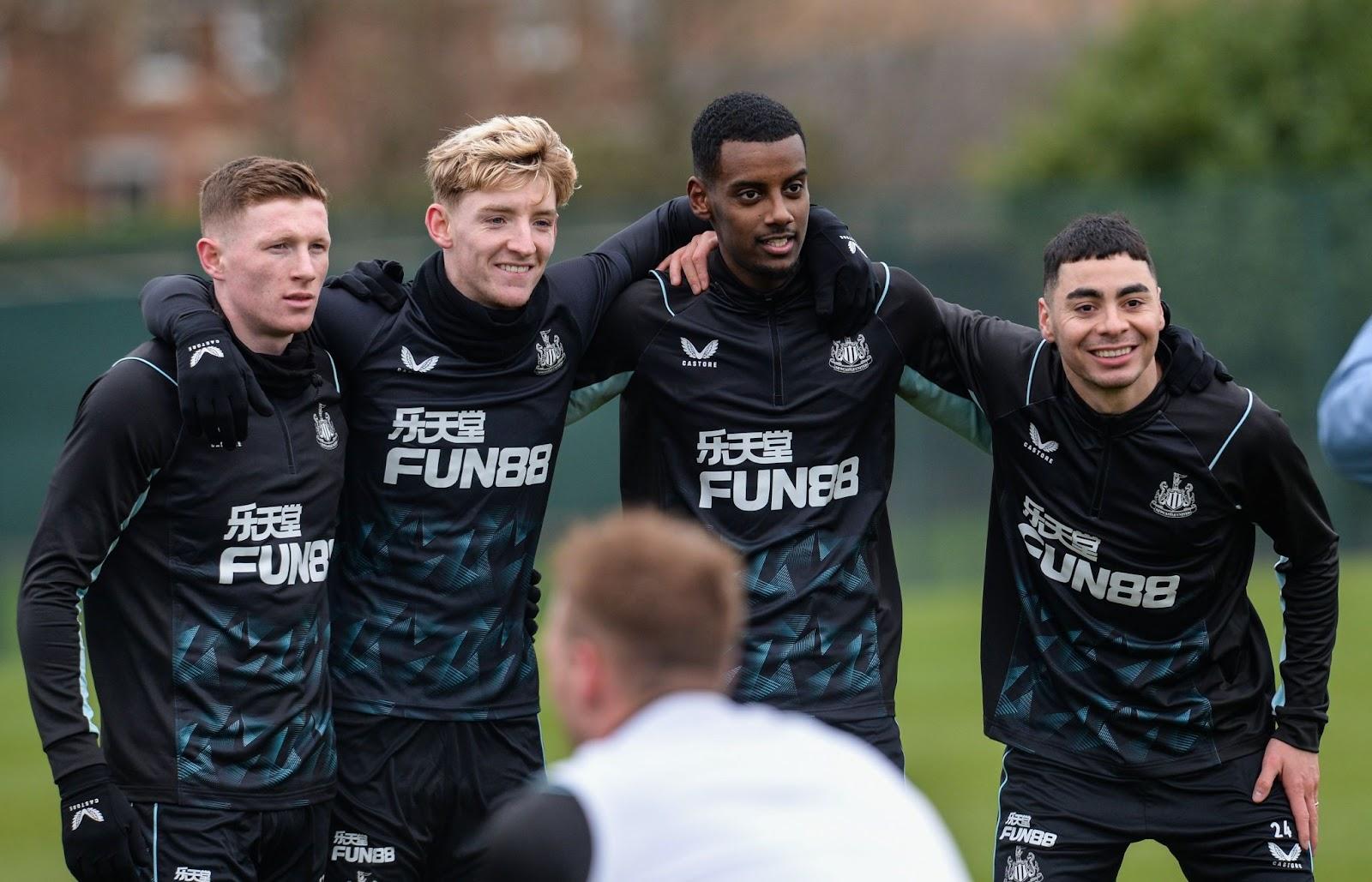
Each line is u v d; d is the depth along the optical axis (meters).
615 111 92.06
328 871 15.82
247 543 14.74
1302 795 15.84
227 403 14.05
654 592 8.83
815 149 82.19
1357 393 12.23
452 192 15.55
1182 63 58.56
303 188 14.79
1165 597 15.74
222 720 14.62
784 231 15.73
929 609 45.50
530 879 8.44
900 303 16.62
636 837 8.47
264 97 93.12
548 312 16.12
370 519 15.91
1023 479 16.20
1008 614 16.55
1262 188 48.09
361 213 60.38
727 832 8.48
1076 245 15.20
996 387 16.30
